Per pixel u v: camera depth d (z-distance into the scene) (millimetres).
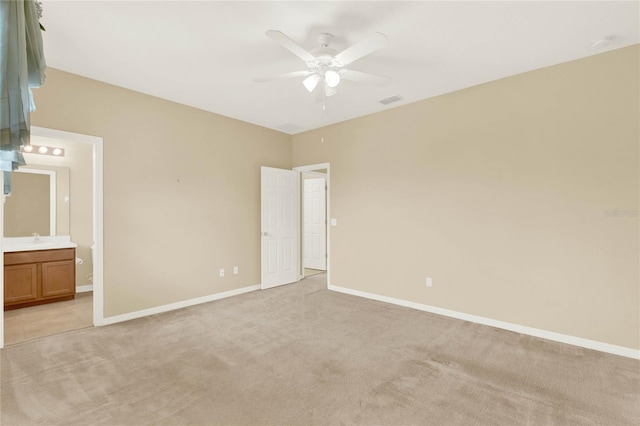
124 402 2008
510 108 3250
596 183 2783
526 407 1965
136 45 2660
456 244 3615
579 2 2123
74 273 4344
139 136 3643
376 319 3549
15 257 3867
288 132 5449
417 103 3959
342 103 4035
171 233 3912
